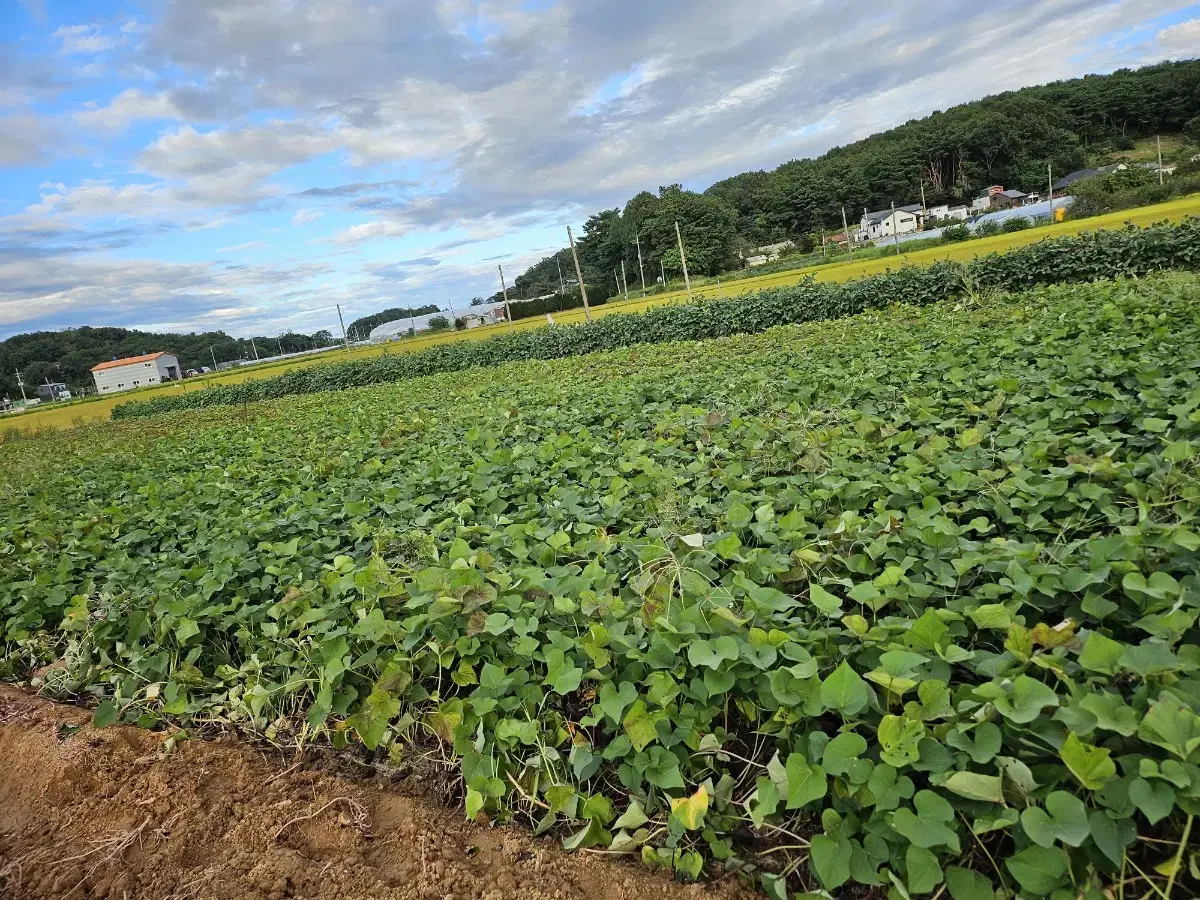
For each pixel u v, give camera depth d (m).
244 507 6.41
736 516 3.62
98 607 4.43
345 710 3.02
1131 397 4.94
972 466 4.05
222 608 3.79
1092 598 2.35
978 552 3.01
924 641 2.27
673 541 3.48
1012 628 2.16
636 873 2.19
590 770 2.43
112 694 3.81
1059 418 4.75
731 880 2.10
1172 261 15.64
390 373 30.50
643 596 2.89
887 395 6.50
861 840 1.93
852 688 2.06
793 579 3.07
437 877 2.27
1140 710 1.83
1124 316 8.42
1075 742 1.65
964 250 35.25
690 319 22.78
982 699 1.96
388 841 2.52
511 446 7.29
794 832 2.17
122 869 2.59
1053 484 3.39
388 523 4.98
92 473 11.14
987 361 7.07
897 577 2.64
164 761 3.18
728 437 5.79
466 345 29.44
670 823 2.17
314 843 2.58
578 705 2.85
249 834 2.67
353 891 2.29
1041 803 1.78
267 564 4.38
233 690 3.40
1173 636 2.10
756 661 2.27
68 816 2.95
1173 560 2.58
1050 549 2.99
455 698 2.71
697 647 2.32
